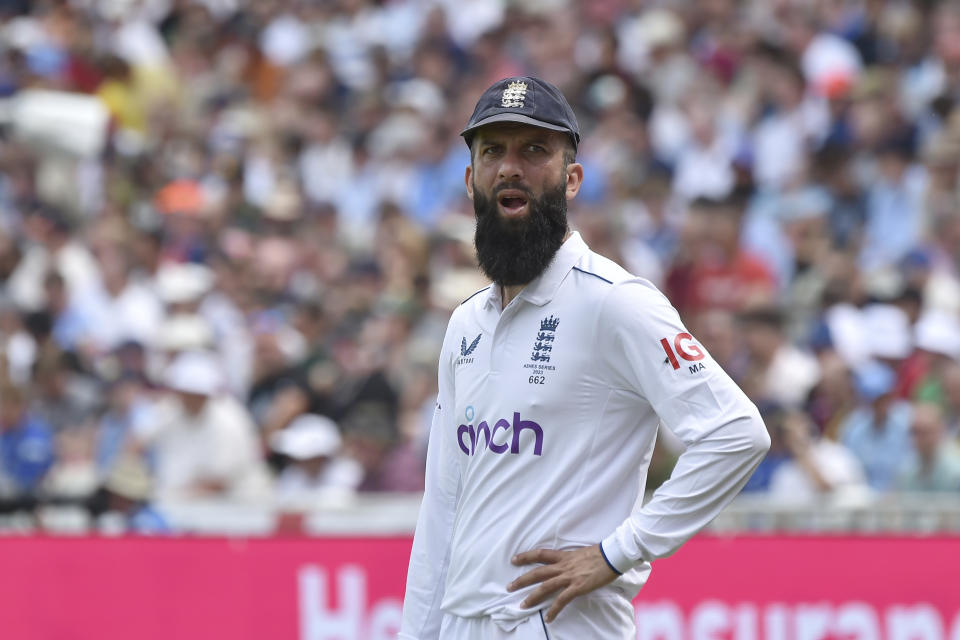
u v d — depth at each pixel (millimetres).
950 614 20344
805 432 24141
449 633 12164
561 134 11891
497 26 47781
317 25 50688
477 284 32031
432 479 12891
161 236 37375
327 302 32812
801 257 34344
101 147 41719
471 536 11938
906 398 27047
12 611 20750
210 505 22453
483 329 12234
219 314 33969
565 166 11961
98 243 36719
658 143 41094
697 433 11164
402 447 26469
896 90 40000
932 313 28219
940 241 33344
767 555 20547
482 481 11914
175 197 38625
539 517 11578
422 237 34250
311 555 20953
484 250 11930
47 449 27438
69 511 22672
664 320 11461
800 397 27234
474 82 45469
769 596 20469
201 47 49219
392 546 20922
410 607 12797
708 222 33094
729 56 42281
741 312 28562
